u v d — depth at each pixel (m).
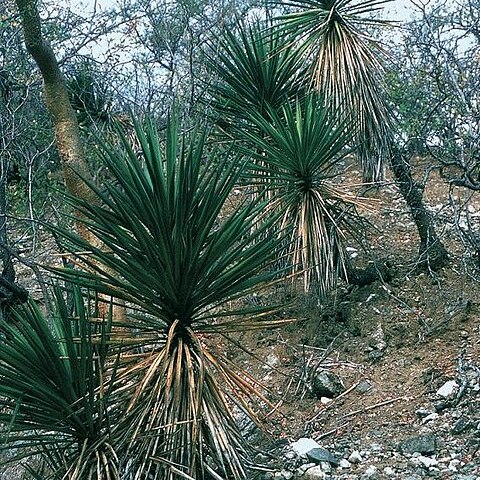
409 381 7.61
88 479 4.34
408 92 8.50
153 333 5.05
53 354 4.43
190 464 4.73
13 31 8.08
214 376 4.80
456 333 8.06
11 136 7.82
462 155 6.66
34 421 4.55
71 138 5.88
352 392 7.64
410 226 10.00
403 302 8.34
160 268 4.79
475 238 7.41
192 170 4.82
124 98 9.29
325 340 8.41
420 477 5.96
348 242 9.82
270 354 8.34
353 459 6.40
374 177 8.51
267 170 7.85
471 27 6.87
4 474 5.43
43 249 8.74
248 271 5.04
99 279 4.82
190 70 9.25
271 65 8.62
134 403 4.57
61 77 5.90
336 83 8.30
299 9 9.40
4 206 7.59
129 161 5.05
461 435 6.58
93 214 4.94
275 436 7.01
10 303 6.19
